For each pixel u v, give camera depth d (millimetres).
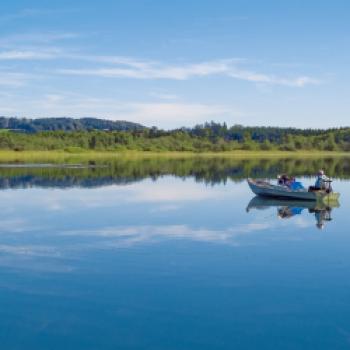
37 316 16875
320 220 33469
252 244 26188
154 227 30500
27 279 20375
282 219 33781
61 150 146000
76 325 16234
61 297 18469
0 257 23531
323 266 22141
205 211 36969
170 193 48344
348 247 25625
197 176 69375
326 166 97438
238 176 69938
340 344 14977
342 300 18172
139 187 53562
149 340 15234
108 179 63031
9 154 131375
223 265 22234
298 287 19438
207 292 18906
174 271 21344
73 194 46688
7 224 31203
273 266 22109
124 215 34750
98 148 156625
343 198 45719
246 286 19547
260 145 192500
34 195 45656
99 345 14969
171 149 172500
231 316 16812
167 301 18062
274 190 44469
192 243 26328
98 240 26938
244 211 37156
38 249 25031
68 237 27641
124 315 16922
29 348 14805
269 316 16844
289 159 135625
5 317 16812
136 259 23188
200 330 15859
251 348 14750
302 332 15711
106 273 21094
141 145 169000
